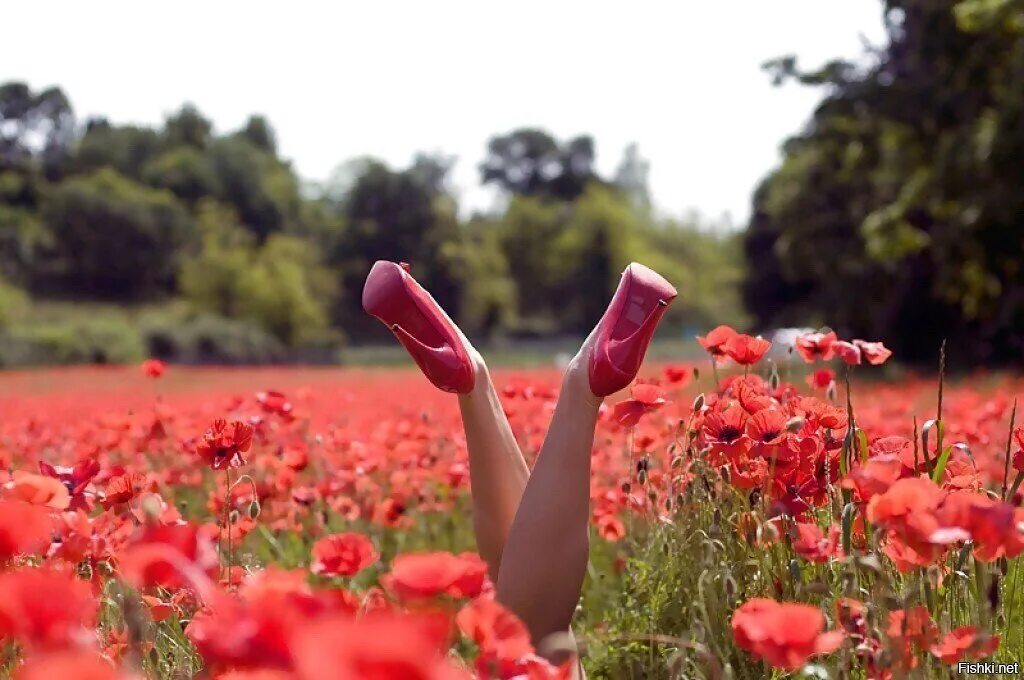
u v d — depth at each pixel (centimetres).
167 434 467
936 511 148
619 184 13462
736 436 254
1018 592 229
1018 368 2508
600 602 335
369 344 8625
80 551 212
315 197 12256
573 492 223
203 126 12325
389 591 169
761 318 5388
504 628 123
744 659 204
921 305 2986
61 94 11325
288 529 402
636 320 229
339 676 71
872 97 2292
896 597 166
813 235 3075
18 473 192
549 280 9450
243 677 96
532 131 11888
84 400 1141
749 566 249
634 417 274
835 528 203
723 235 10844
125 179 10431
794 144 2848
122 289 9200
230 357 5419
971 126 2091
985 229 2117
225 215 8344
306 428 516
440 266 8812
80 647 111
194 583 121
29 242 8919
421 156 10512
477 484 248
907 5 2291
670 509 281
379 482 483
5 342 4178
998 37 2125
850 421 234
